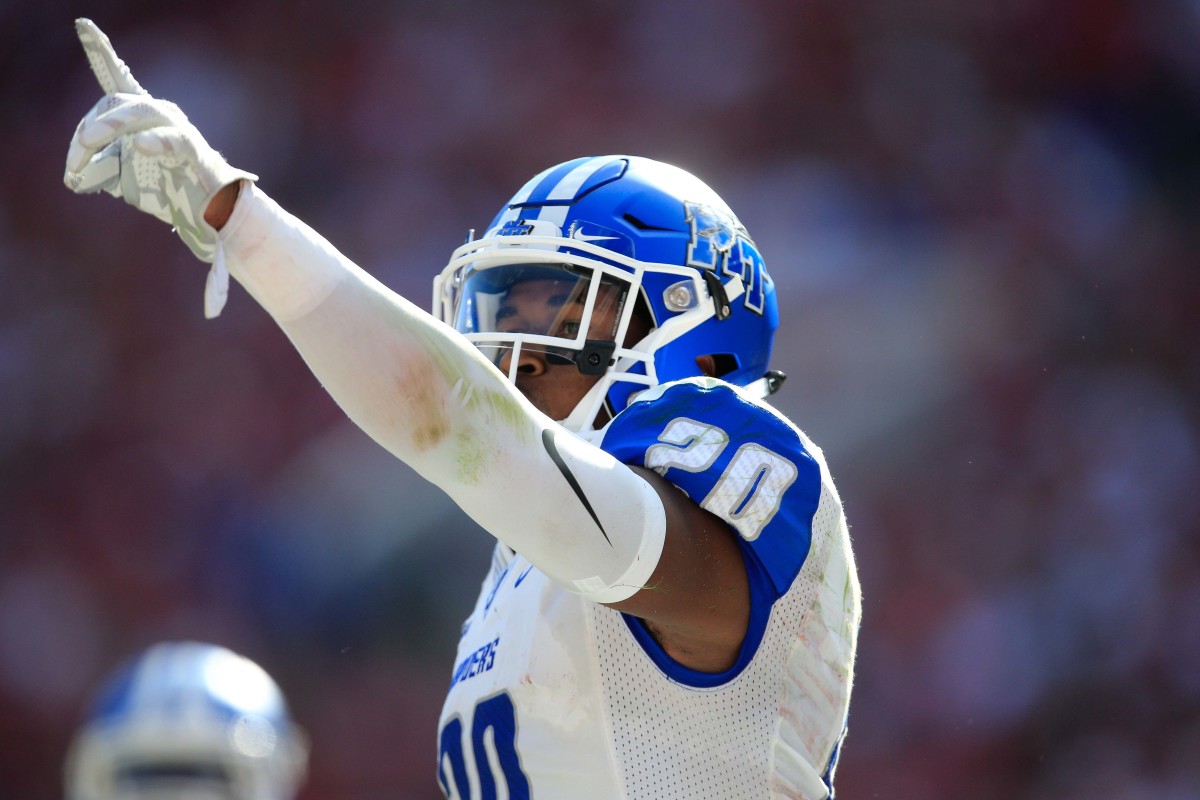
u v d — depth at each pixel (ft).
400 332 17.66
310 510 102.27
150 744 23.48
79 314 113.39
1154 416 109.81
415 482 100.78
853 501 104.32
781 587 21.35
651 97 123.24
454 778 23.07
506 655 22.40
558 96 123.24
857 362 110.63
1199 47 127.34
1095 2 126.31
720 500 20.76
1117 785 94.99
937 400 108.47
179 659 24.68
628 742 21.33
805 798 21.99
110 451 107.96
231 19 125.80
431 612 97.55
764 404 22.18
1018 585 101.14
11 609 102.22
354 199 120.67
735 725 21.54
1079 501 104.83
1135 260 117.80
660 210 25.44
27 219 119.34
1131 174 122.72
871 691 96.07
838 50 124.47
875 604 99.45
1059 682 97.71
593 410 24.43
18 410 109.70
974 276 114.52
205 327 111.65
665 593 19.99
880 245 116.06
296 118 122.62
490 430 18.16
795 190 119.75
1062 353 112.16
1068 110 124.36
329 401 107.34
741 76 123.54
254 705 24.48
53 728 99.09
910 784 93.81
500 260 24.97
